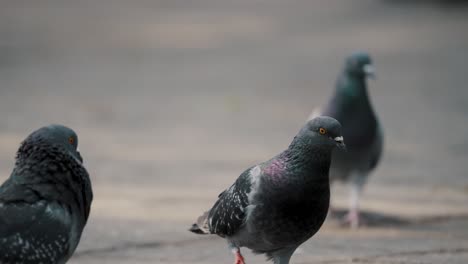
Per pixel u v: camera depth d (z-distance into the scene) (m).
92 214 10.67
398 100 20.91
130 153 15.07
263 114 19.34
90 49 29.67
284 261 7.46
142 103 20.52
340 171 10.98
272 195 6.96
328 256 8.90
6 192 5.97
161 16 37.72
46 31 33.47
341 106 10.89
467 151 15.54
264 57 27.97
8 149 14.93
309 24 34.56
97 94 21.61
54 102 20.30
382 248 9.32
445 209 11.46
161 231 9.87
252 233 7.18
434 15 35.47
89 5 41.78
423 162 14.64
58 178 6.07
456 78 23.69
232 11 39.00
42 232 5.87
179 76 24.78
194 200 11.65
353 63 10.90
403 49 28.23
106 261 8.57
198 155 15.02
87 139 16.27
